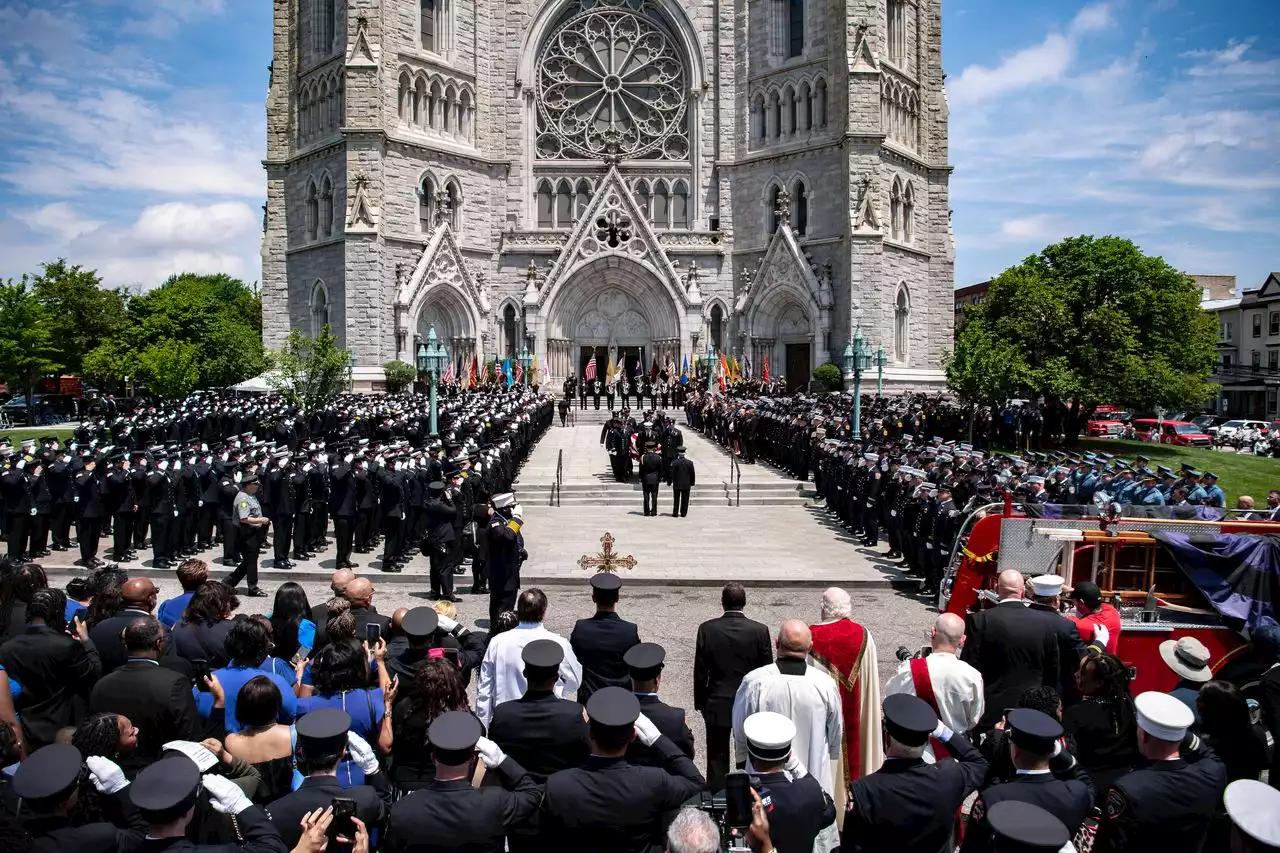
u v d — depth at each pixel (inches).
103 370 2908.5
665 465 1272.1
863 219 2358.5
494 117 2632.9
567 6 2674.7
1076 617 466.0
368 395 2042.3
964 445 1254.3
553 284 2529.5
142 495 916.0
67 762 218.7
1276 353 3179.1
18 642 346.0
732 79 2642.7
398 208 2388.0
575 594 812.0
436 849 233.8
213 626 387.9
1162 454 1920.5
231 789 241.6
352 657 323.0
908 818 241.3
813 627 368.5
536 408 1807.3
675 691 557.6
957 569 598.5
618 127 2699.3
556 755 289.1
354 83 2306.8
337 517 884.6
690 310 2536.9
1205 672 359.3
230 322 3280.0
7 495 933.2
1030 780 247.3
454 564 795.4
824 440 1295.5
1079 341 1963.6
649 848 243.9
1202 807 252.1
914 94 2613.2
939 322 2667.3
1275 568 488.7
